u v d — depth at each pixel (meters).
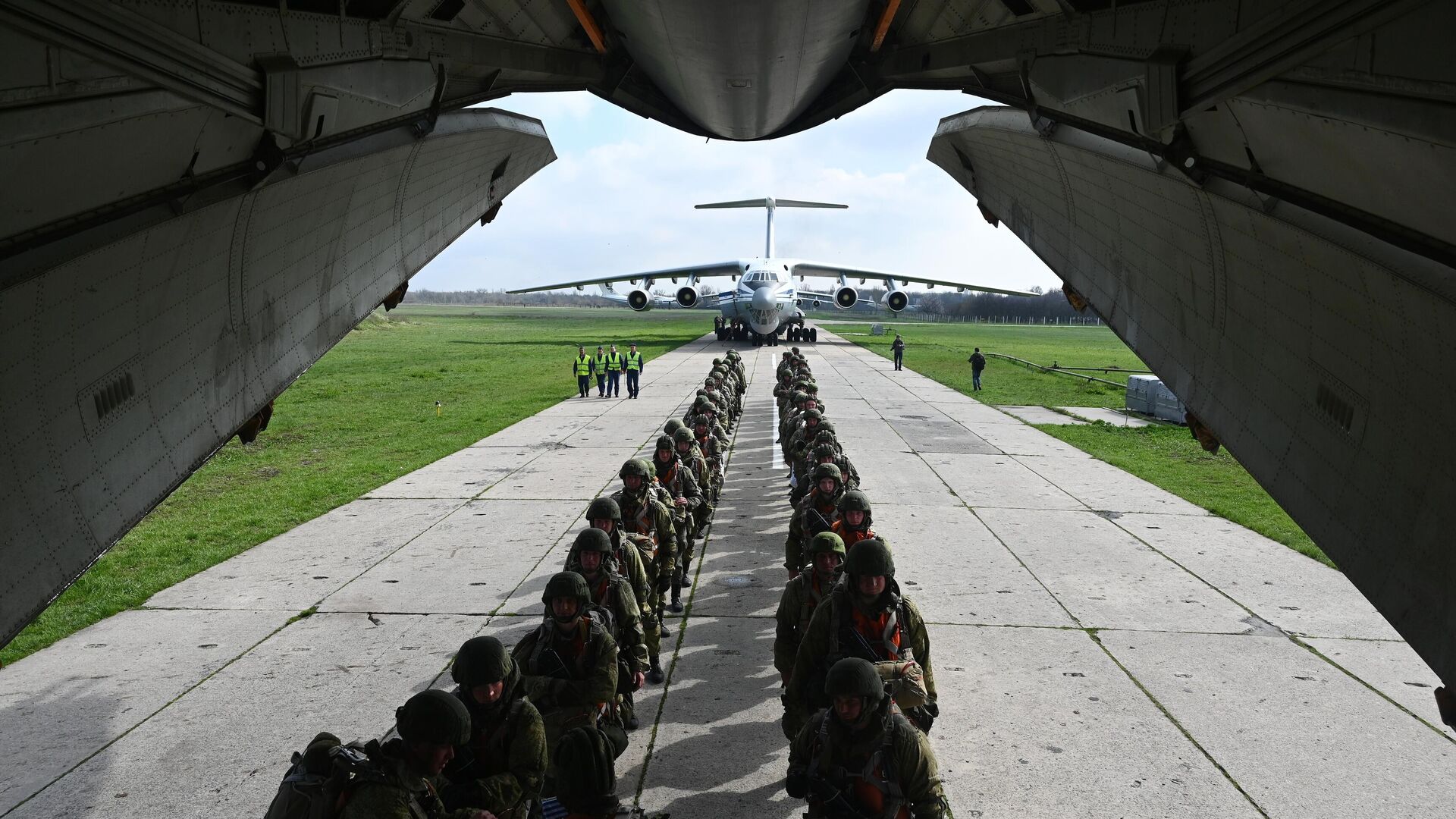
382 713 6.39
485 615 8.45
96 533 4.55
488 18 6.91
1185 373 6.23
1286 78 3.86
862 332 82.50
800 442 10.91
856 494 6.51
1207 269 5.60
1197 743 6.02
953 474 15.59
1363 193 3.88
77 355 4.27
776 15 6.99
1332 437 4.64
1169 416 22.20
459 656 3.56
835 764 3.52
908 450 18.09
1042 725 6.28
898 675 4.25
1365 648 7.75
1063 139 6.71
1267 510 12.78
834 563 4.78
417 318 124.06
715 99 9.45
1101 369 40.75
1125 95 5.27
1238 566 10.18
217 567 10.06
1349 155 3.77
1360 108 3.48
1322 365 4.64
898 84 8.88
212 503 13.52
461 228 9.26
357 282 7.33
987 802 5.27
